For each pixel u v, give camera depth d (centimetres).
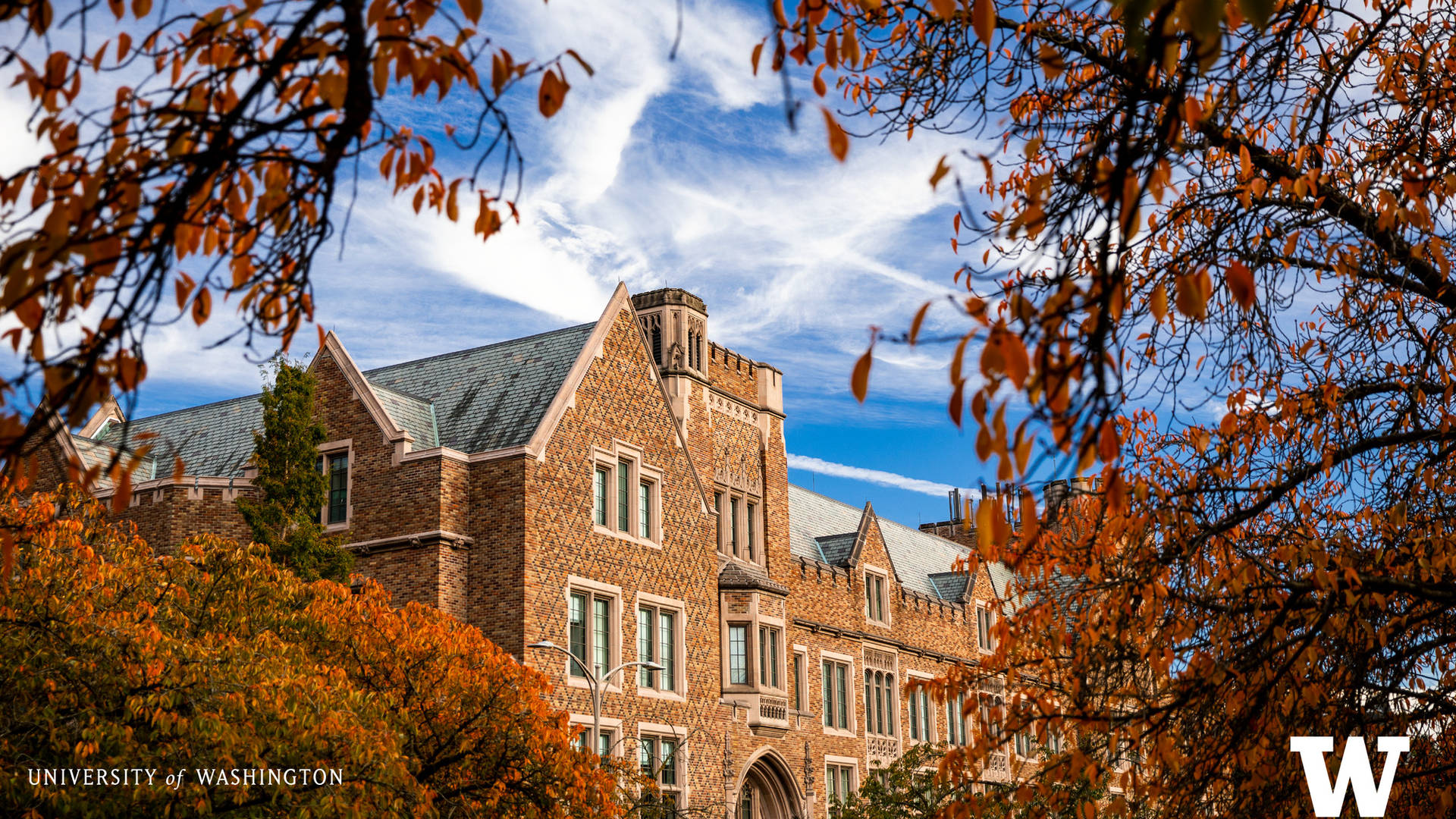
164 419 4203
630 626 3481
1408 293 1047
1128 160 507
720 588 4016
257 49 532
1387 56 977
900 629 5119
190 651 1587
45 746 1523
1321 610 891
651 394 3738
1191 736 982
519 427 3391
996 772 4569
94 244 477
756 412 4528
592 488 3431
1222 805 1009
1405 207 823
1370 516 1052
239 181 574
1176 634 959
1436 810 1033
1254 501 1050
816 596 4619
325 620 2056
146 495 3384
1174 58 598
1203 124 877
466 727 2073
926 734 5134
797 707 4353
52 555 1565
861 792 3784
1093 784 972
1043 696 948
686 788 3559
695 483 3862
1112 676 1060
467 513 3250
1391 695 1036
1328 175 971
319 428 2823
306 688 1623
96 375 488
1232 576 977
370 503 3281
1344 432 1046
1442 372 951
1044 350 484
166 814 1471
